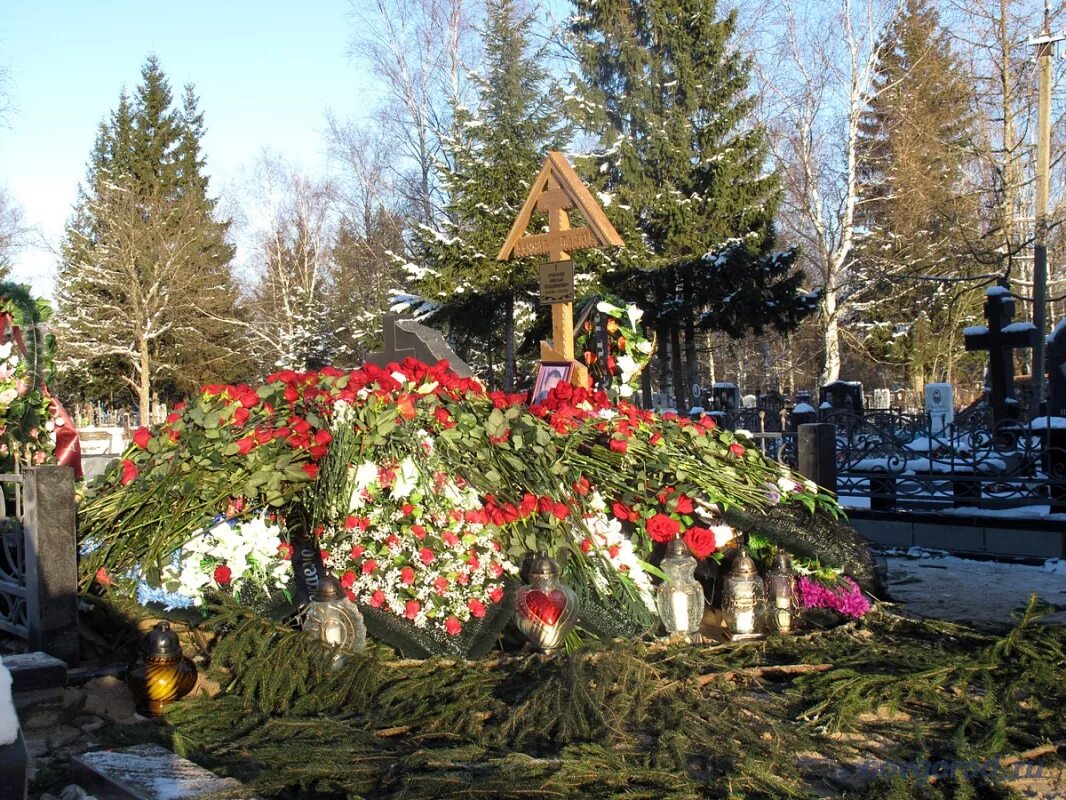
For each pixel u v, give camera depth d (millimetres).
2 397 6387
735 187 27969
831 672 4730
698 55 28984
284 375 5645
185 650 5176
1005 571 8578
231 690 4652
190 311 40531
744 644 5387
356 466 5195
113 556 5441
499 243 24562
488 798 3377
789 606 5762
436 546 5121
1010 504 9484
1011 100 26125
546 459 5602
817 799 3467
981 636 5387
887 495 10211
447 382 5754
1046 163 21734
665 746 3852
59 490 5141
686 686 4574
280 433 5422
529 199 8773
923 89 30281
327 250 46219
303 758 3734
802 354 48938
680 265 27188
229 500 5441
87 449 22312
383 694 4500
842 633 5574
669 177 28719
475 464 5418
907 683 4547
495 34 26812
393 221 37938
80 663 5227
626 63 30031
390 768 3615
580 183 8516
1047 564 8688
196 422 5484
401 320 10250
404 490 5148
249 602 5266
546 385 8547
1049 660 4793
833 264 31422
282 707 4398
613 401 7348
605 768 3623
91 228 42562
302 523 5641
